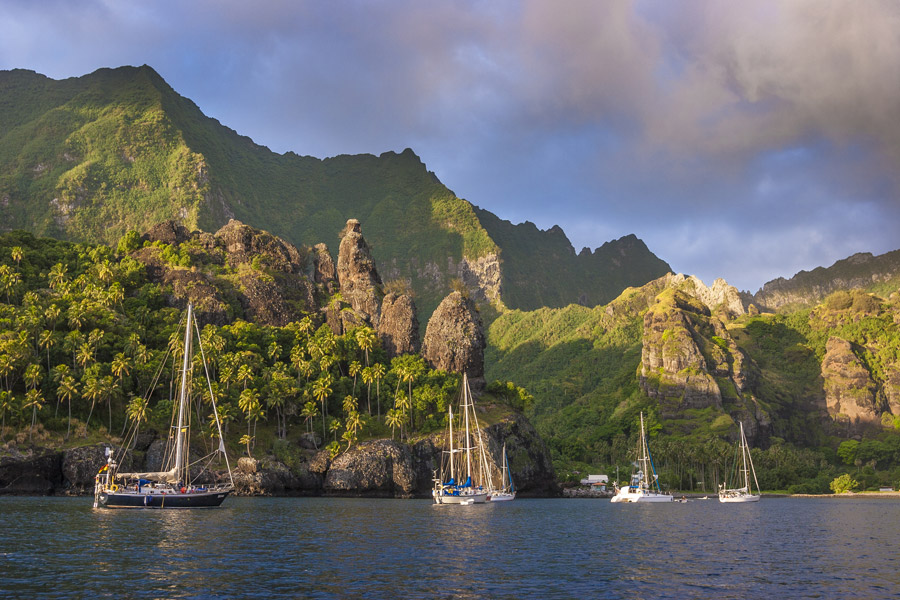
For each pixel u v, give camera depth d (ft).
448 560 223.92
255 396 599.16
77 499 456.45
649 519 417.69
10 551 221.46
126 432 562.25
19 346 546.67
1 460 495.41
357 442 620.08
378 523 342.03
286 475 583.17
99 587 171.32
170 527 294.46
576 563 223.71
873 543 290.35
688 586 186.50
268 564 207.82
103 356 616.80
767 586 187.62
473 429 648.38
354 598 165.48
